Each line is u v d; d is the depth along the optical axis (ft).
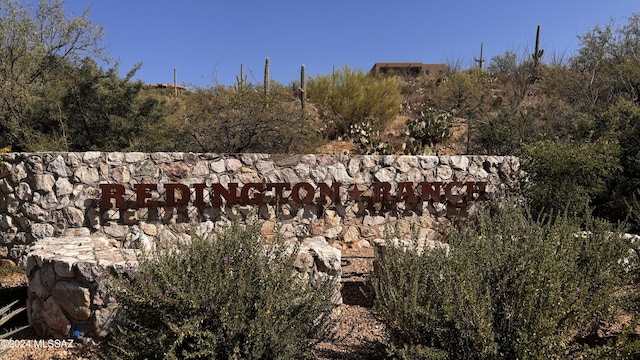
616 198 29.94
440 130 46.29
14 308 17.85
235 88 44.78
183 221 25.80
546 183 27.96
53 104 38.04
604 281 12.53
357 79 57.72
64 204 24.73
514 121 42.45
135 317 11.52
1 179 24.70
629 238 16.28
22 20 43.57
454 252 11.94
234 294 11.21
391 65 118.42
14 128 36.94
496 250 12.12
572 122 42.29
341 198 28.14
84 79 39.14
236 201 26.32
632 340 13.23
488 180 30.04
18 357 13.60
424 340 11.30
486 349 10.22
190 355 10.43
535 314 10.41
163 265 11.68
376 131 53.83
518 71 75.41
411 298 11.35
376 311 13.33
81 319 14.26
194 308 10.93
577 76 63.21
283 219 27.12
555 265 10.99
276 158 27.40
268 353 11.22
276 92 46.16
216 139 38.29
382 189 28.43
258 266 11.98
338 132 55.52
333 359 13.41
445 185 29.27
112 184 24.94
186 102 48.19
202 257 11.92
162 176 25.81
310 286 13.14
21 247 24.54
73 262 14.37
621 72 56.39
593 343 13.17
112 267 14.10
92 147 37.52
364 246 28.35
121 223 25.17
